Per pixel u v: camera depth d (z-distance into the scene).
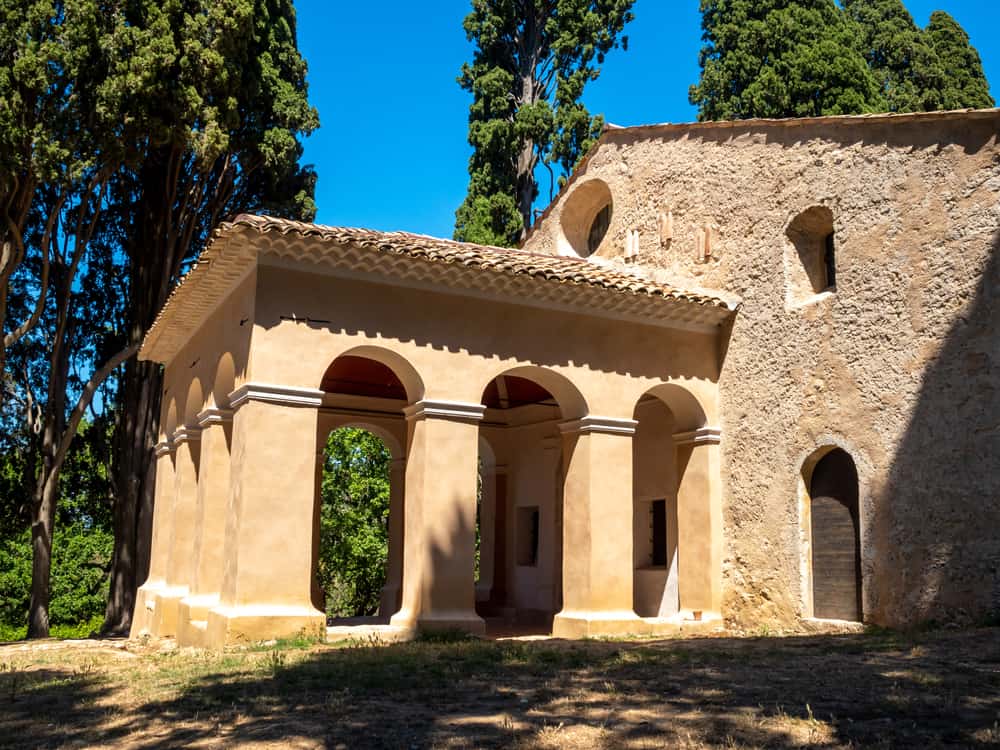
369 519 35.22
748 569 14.62
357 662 9.62
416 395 13.44
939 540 11.80
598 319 14.79
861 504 12.88
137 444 24.44
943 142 12.38
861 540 12.85
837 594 13.34
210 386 14.44
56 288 24.77
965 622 11.37
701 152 16.59
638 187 17.98
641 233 17.73
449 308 13.56
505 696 7.76
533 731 6.51
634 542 17.33
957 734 6.06
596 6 30.36
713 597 14.90
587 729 6.53
